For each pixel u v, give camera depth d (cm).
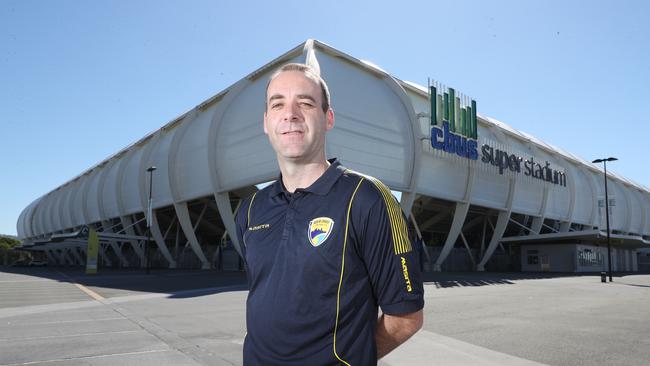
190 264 5138
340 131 3253
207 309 1303
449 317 1140
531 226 5478
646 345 781
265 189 190
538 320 1088
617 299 1636
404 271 151
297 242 156
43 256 11144
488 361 659
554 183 5312
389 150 3584
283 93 173
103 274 3762
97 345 768
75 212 7025
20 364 639
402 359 672
